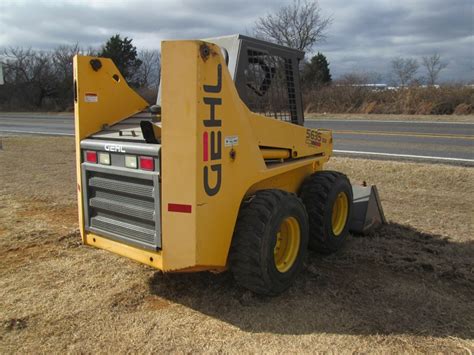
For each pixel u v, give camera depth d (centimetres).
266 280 348
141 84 4444
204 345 307
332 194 459
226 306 359
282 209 355
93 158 366
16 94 4756
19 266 438
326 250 466
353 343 310
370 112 2448
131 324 333
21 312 348
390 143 1165
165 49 291
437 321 339
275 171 383
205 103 297
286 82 439
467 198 696
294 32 3816
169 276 412
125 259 454
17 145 1362
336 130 1495
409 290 388
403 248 491
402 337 318
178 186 305
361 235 536
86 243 388
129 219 350
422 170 816
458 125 1574
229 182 328
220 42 379
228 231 334
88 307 357
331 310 354
